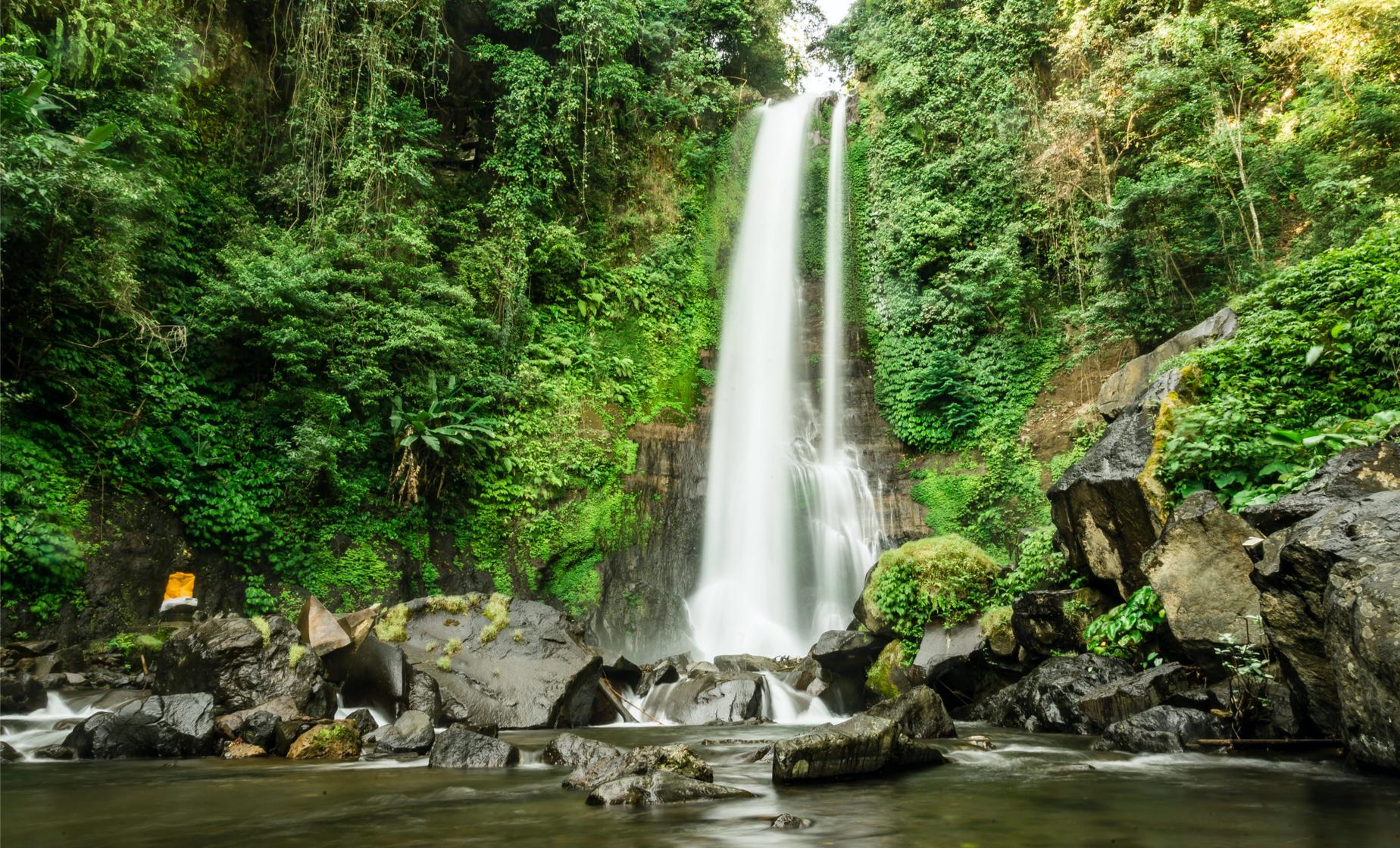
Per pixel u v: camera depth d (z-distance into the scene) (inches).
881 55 1039.6
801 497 800.9
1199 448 340.2
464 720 376.5
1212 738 267.9
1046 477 767.7
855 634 502.6
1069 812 180.9
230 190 641.6
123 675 415.2
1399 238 391.9
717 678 473.7
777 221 1015.6
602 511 725.9
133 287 491.5
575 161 822.5
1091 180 829.2
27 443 449.4
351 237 639.8
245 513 541.0
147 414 518.3
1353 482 255.4
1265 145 697.6
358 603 581.3
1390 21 610.2
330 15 693.3
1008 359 840.9
